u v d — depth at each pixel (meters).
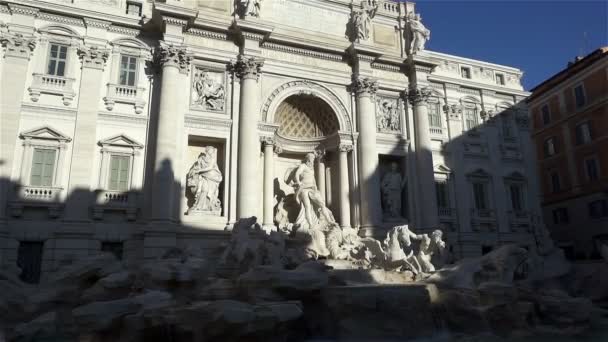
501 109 39.34
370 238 27.19
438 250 26.30
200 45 28.72
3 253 22.86
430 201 32.72
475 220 35.28
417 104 34.47
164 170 25.50
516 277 25.08
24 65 25.14
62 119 25.59
